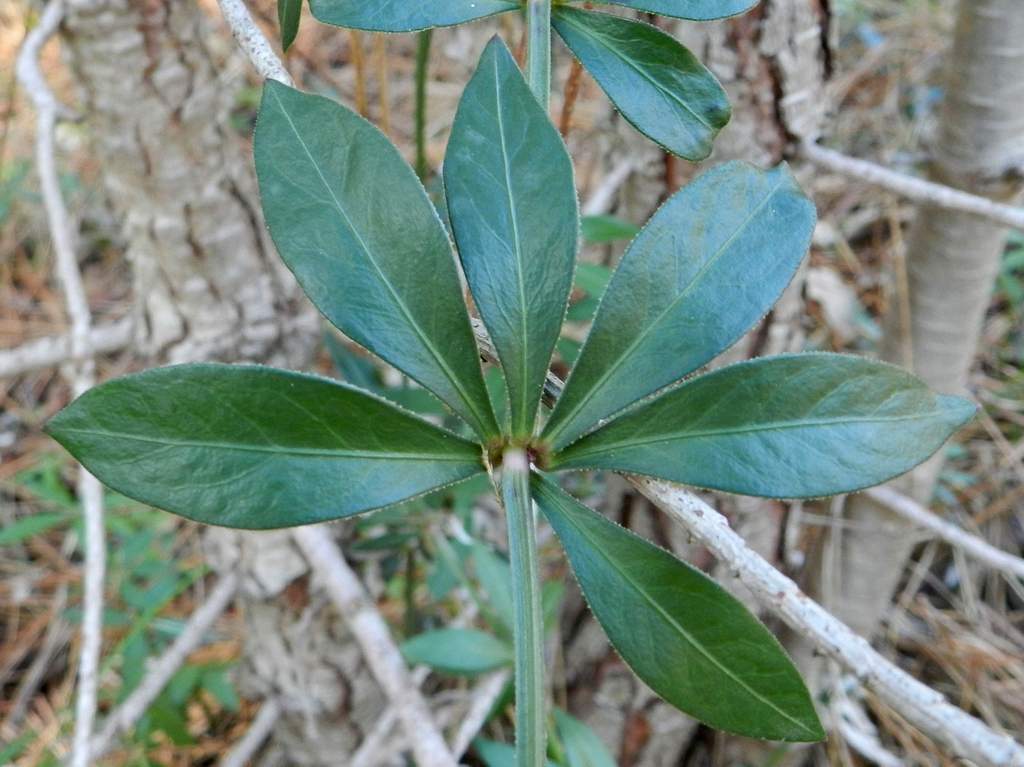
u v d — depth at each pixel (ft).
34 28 0.97
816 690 1.42
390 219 0.41
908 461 0.39
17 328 2.00
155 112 0.94
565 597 1.32
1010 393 1.81
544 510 0.41
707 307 0.41
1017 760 0.46
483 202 0.41
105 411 0.38
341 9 0.46
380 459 0.41
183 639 1.10
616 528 0.41
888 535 1.24
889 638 1.63
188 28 0.93
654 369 0.41
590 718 1.35
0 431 1.88
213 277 1.05
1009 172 0.94
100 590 0.90
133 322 1.09
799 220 0.42
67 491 1.84
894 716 1.46
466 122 0.42
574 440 0.41
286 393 0.40
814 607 0.46
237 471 0.39
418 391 1.00
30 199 1.93
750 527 1.16
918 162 1.06
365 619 0.90
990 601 1.67
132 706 1.02
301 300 1.15
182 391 0.39
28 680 1.60
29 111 2.18
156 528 1.57
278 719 1.31
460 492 1.07
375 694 1.29
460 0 0.46
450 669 0.92
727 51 0.88
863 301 1.89
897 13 2.31
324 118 0.41
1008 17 0.84
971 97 0.90
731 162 0.43
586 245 1.16
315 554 0.94
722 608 0.40
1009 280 1.75
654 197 1.00
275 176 0.41
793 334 1.08
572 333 1.24
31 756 1.50
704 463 0.40
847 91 2.17
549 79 0.45
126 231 1.05
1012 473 1.75
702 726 1.41
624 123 0.99
